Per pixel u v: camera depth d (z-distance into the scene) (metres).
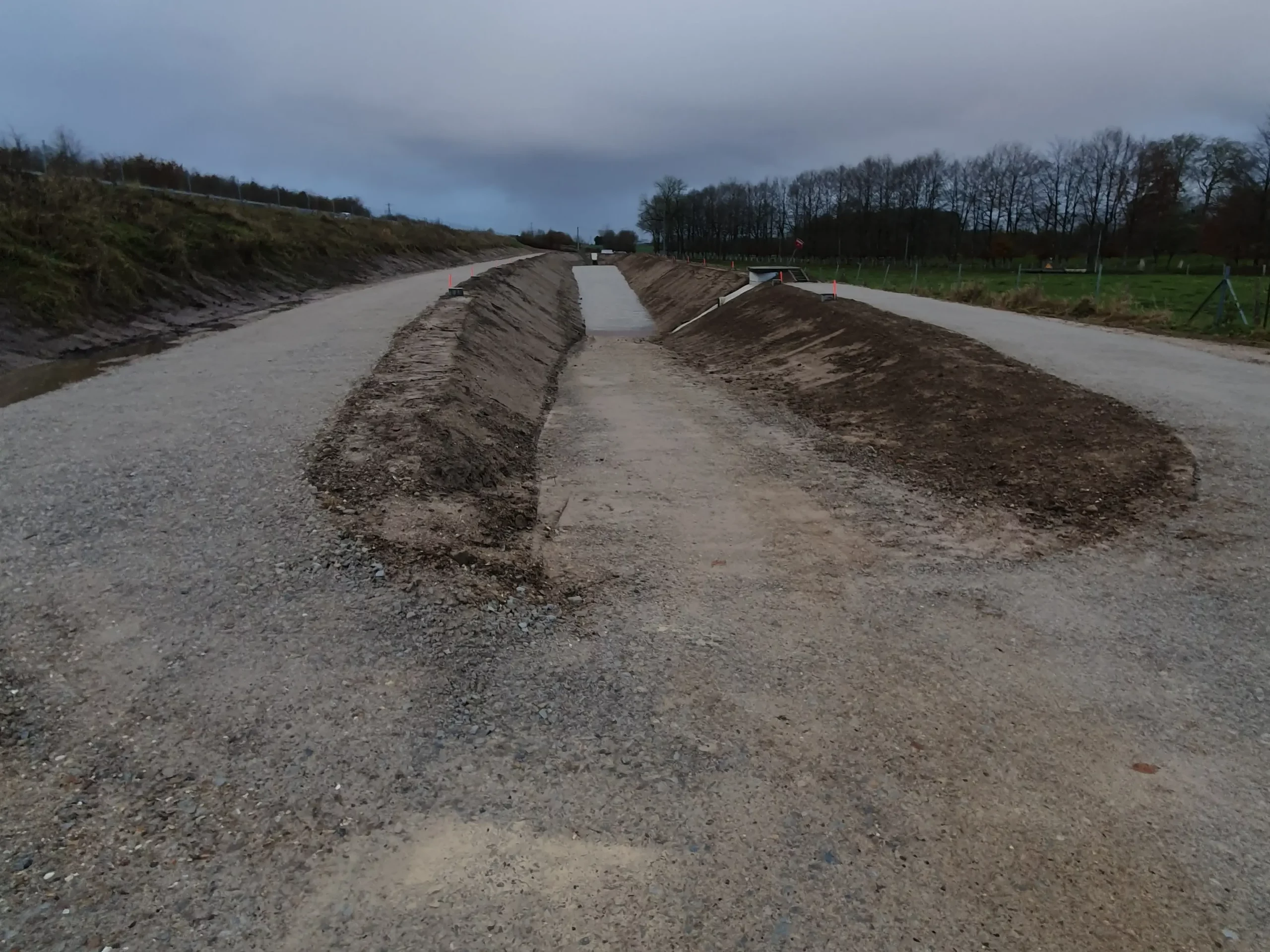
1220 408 8.77
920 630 5.01
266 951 2.57
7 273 13.72
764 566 6.11
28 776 3.35
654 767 3.60
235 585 4.91
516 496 7.70
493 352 14.25
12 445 7.61
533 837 3.13
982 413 9.52
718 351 19.28
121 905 2.72
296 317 17.95
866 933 2.74
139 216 19.61
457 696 4.03
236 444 7.62
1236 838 3.23
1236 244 42.09
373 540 5.54
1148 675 4.43
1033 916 2.84
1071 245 56.66
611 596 5.48
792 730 3.92
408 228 46.75
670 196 85.12
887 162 63.03
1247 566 5.57
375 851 3.02
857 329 14.95
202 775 3.38
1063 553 6.14
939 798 3.45
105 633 4.39
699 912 2.80
